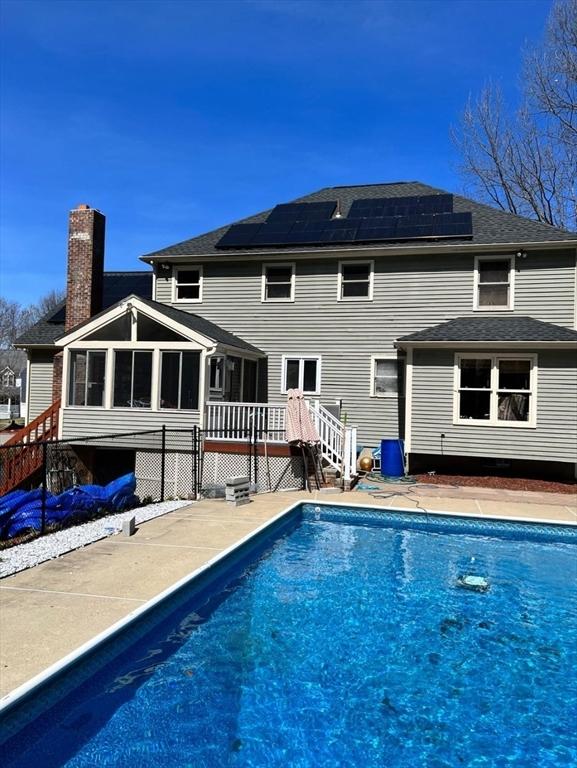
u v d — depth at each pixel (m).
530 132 24.56
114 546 6.89
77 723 3.67
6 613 4.64
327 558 7.60
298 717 3.91
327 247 15.52
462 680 4.50
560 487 11.93
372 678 4.48
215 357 13.86
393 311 15.18
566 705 4.18
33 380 18.45
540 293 14.02
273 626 5.38
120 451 14.90
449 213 15.77
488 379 12.95
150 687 4.15
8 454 13.09
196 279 16.92
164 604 5.09
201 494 10.98
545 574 7.07
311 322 15.84
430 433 13.22
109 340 13.73
